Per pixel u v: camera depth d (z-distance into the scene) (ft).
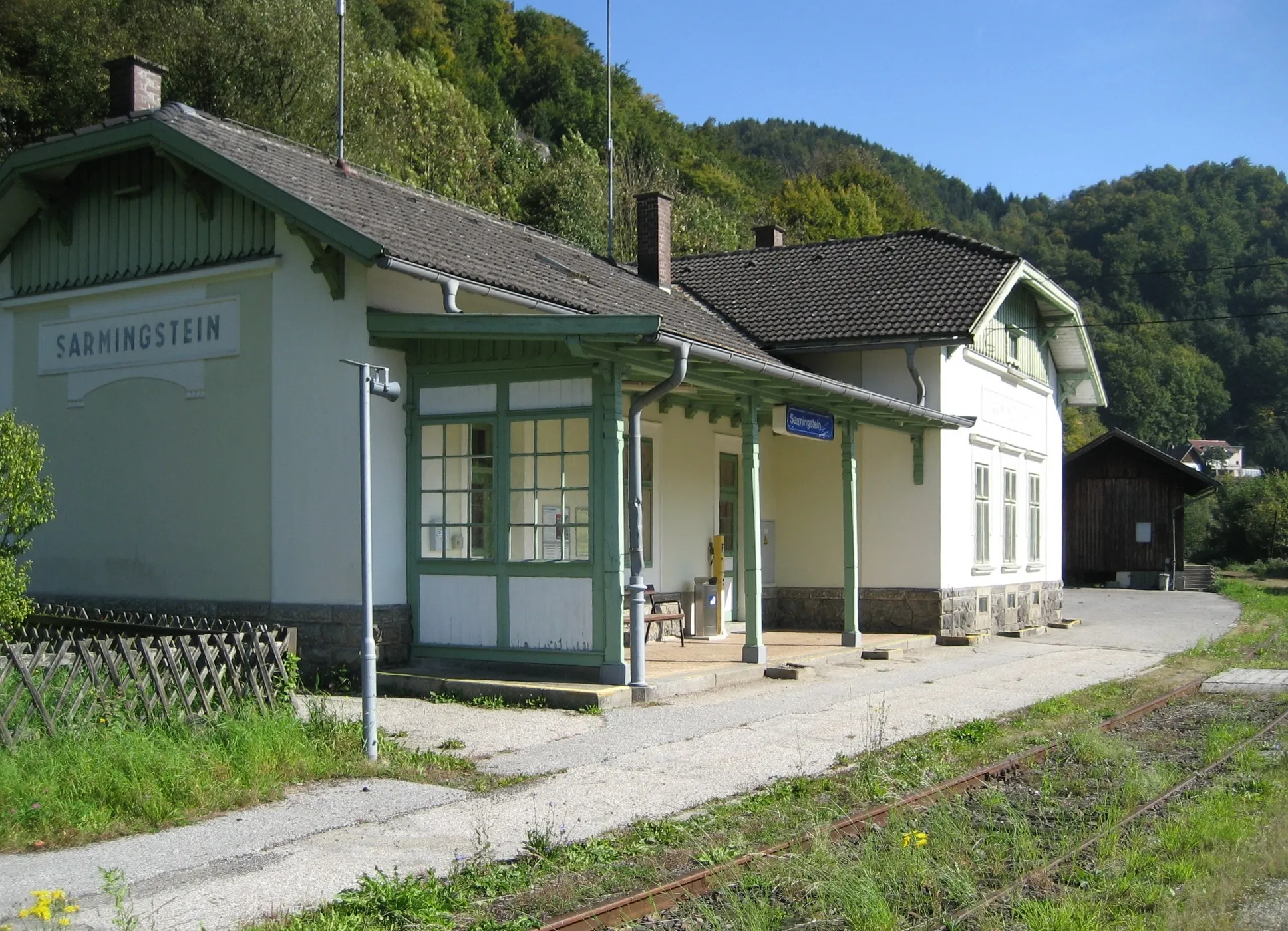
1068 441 251.39
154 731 26.76
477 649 40.09
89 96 85.81
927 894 18.98
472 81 186.91
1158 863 20.62
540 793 25.66
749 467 44.86
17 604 31.24
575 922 17.21
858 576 60.49
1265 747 32.65
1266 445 303.27
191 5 93.81
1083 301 283.38
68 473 47.80
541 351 39.01
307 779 26.66
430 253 41.47
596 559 38.11
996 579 67.87
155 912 17.74
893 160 396.37
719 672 41.88
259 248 42.63
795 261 73.31
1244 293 279.69
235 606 42.68
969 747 31.14
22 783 23.12
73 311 48.01
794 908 18.40
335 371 40.70
